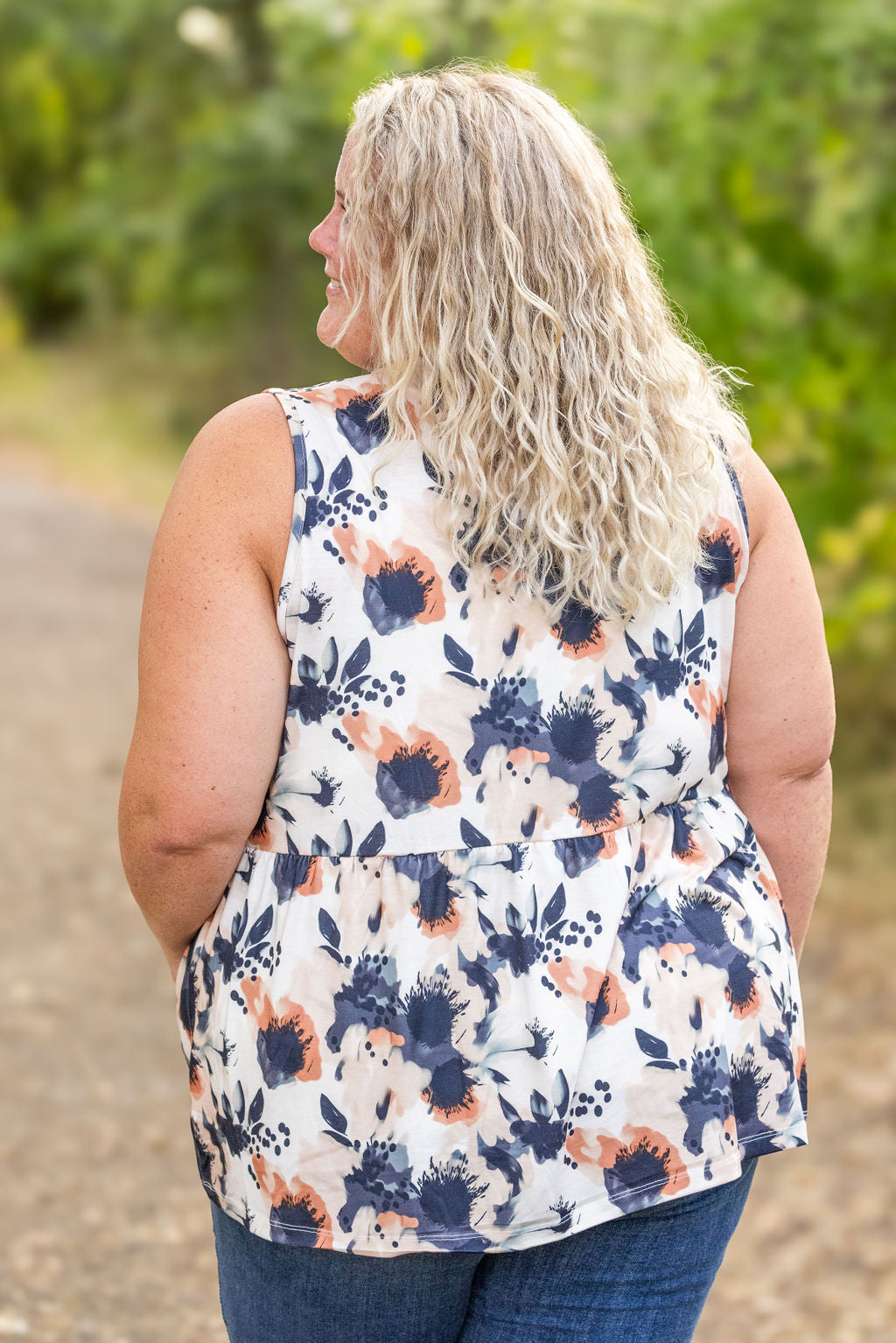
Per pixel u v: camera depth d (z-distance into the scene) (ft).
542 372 3.83
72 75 52.31
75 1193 9.70
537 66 14.01
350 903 3.87
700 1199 4.02
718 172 14.90
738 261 14.48
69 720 20.66
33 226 64.69
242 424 3.91
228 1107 3.97
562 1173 3.82
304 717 3.91
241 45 44.57
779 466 15.46
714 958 4.00
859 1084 11.73
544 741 3.92
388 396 3.85
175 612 3.88
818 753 4.43
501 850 3.88
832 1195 10.28
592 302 3.91
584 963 3.85
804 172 15.26
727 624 4.22
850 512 15.31
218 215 45.85
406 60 13.87
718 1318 8.96
